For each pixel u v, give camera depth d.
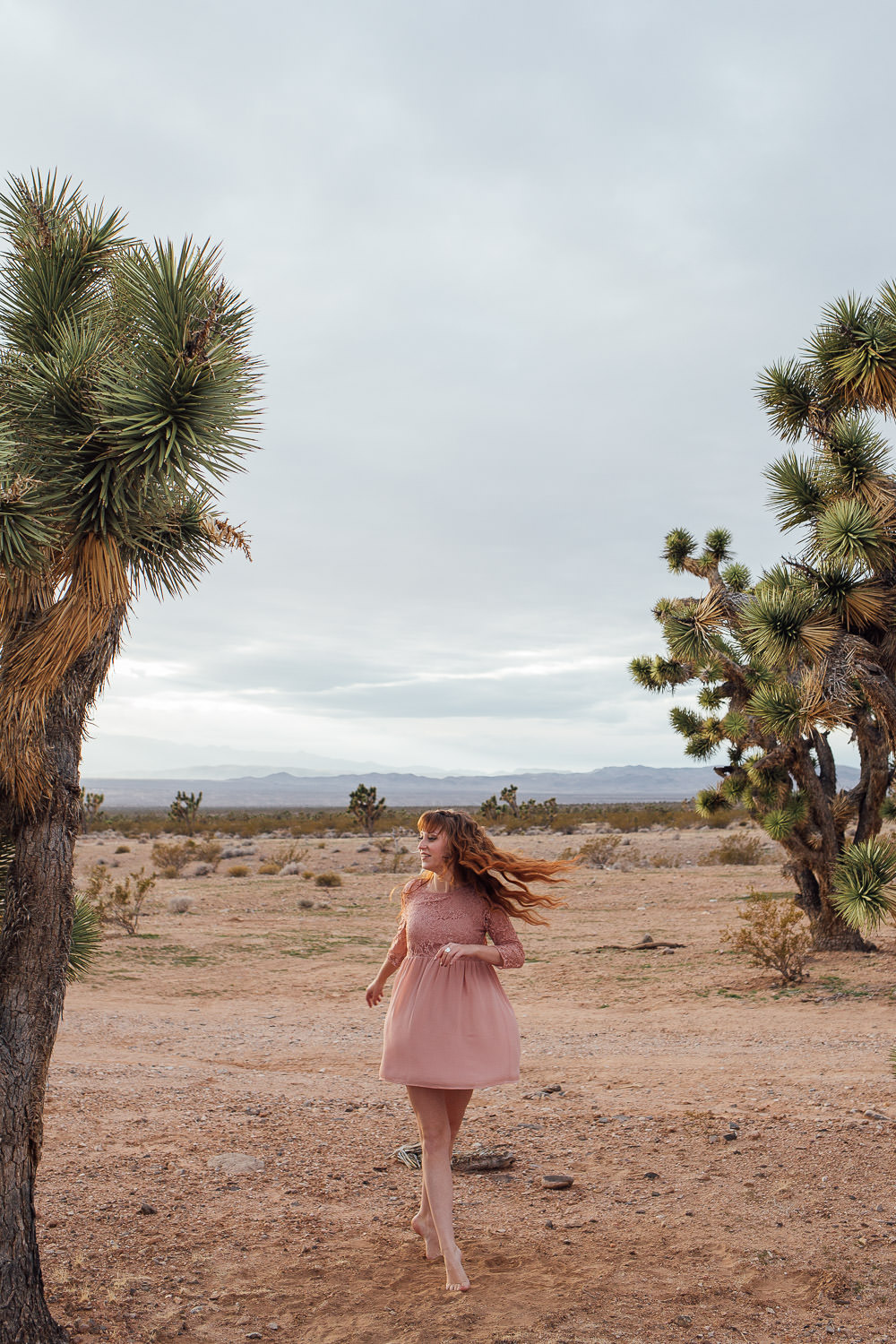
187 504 3.28
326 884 26.20
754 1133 5.18
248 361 2.90
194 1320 3.14
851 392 7.86
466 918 3.70
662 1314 3.16
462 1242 3.80
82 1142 5.18
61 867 3.02
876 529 7.45
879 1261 3.53
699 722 14.93
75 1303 3.23
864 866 7.62
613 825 55.19
